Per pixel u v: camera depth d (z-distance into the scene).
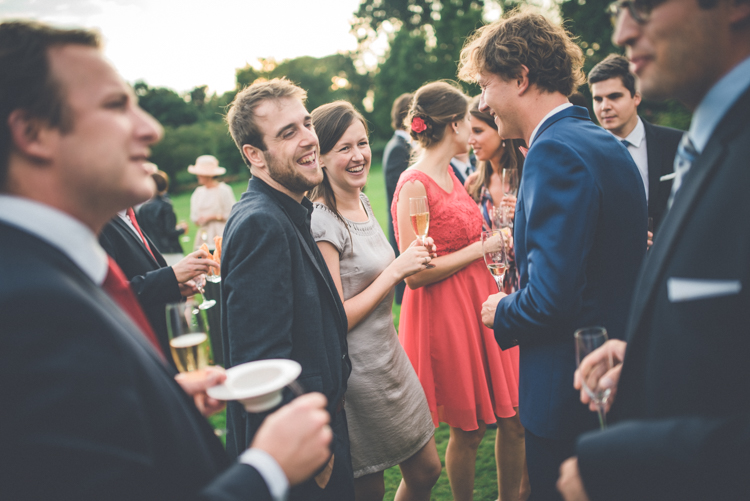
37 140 0.70
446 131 2.57
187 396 0.85
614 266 1.49
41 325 0.58
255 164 1.71
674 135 3.10
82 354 0.60
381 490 2.16
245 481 0.74
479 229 2.69
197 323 1.17
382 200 16.09
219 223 7.09
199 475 0.76
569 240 1.39
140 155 0.80
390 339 2.16
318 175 1.71
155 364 0.78
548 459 1.58
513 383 2.57
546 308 1.42
